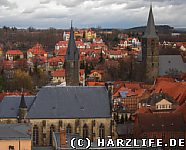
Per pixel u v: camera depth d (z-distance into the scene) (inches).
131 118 7770.7
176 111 6791.3
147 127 6028.5
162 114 6250.0
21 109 5954.7
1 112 6141.7
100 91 6284.5
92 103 6156.5
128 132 6594.5
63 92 6215.6
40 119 5959.6
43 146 5664.4
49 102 6102.4
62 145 4581.7
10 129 5034.5
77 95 6210.6
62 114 6008.9
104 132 6048.2
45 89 6210.6
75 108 6082.7
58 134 5251.0
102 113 6063.0
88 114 6043.3
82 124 6033.5
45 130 5959.6
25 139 4842.5
